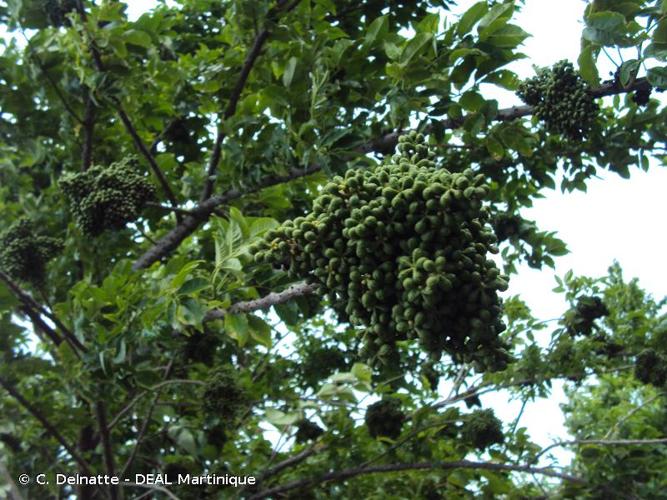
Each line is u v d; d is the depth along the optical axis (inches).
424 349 138.9
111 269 309.7
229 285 208.8
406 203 139.2
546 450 286.0
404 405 331.6
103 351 227.0
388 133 259.0
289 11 283.7
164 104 316.8
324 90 251.9
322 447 303.0
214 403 252.1
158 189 321.4
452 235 137.1
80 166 319.3
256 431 320.2
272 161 270.4
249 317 211.3
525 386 312.7
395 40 260.8
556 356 304.7
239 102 318.0
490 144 252.4
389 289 141.1
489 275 136.2
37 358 250.4
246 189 279.9
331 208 147.3
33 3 296.2
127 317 230.2
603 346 314.0
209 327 269.4
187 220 295.1
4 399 252.5
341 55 261.3
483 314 134.3
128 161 261.6
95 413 247.9
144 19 285.7
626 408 420.5
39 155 315.0
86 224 251.4
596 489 295.9
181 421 295.4
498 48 225.5
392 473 315.6
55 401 256.2
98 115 305.4
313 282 154.6
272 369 341.7
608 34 187.9
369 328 146.9
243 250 202.8
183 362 290.8
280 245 151.8
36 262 267.3
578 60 193.8
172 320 209.9
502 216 303.3
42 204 321.1
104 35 274.7
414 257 136.3
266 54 292.2
